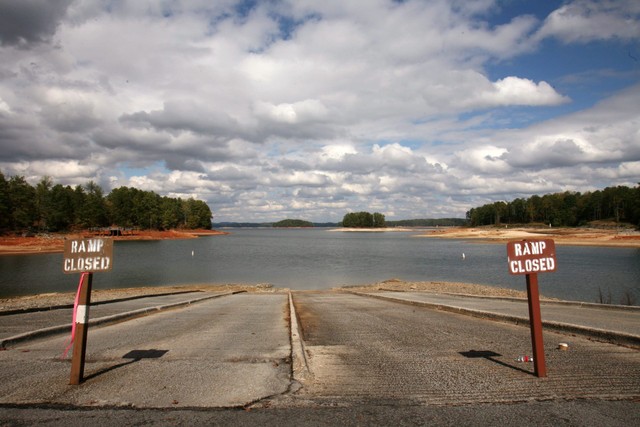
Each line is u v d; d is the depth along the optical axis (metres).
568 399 4.25
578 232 108.06
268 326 9.19
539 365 4.95
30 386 4.63
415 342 7.13
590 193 159.38
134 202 122.94
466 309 10.87
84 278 4.88
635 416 3.84
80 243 4.89
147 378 4.95
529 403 4.16
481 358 5.91
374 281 33.09
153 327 8.98
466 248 78.31
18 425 3.65
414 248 79.12
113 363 5.63
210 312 12.45
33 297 20.14
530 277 5.06
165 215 135.12
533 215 172.25
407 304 14.95
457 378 4.97
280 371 5.29
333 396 4.39
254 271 40.56
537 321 5.00
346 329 8.71
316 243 102.50
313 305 14.93
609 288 25.52
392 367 5.50
